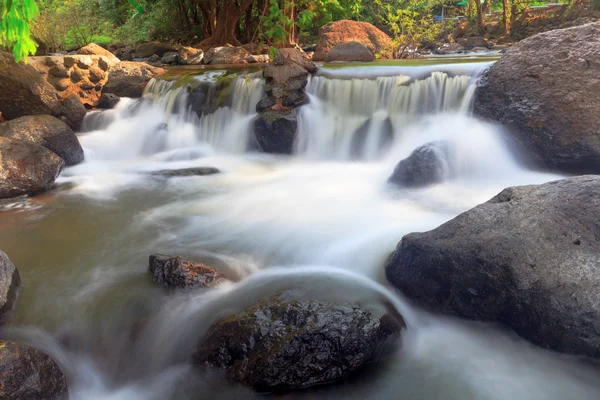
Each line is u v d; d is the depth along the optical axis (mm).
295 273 4539
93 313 4070
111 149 9305
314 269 4645
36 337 3816
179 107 9867
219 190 7035
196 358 3541
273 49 9125
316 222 5723
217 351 3463
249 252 5027
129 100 10562
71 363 3650
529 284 3662
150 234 5527
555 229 3863
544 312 3598
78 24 19891
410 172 6461
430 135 7793
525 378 3463
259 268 4684
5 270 4234
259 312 3605
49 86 9703
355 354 3412
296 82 9102
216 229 5637
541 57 7176
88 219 6000
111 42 21422
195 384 3443
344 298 4000
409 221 5547
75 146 8281
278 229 5574
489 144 7117
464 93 8016
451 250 3982
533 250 3768
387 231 5309
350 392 3367
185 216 6055
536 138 6922
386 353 3605
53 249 5180
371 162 8391
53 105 9555
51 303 4195
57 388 3229
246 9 16766
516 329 3791
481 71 8016
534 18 19500
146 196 6836
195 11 18969
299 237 5336
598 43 6938
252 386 3289
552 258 3715
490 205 4293
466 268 3902
